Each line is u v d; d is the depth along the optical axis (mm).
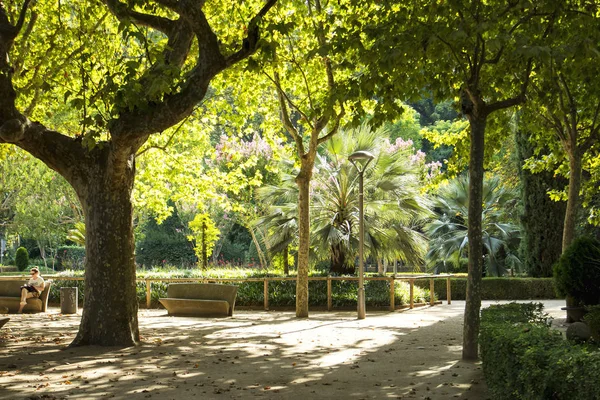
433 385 8773
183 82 11492
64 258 51719
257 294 21969
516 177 34812
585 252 14742
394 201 21688
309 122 18188
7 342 13164
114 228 12484
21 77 15844
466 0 10344
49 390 8531
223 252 47156
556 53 9203
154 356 11391
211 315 19188
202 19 11305
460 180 32938
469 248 10891
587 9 11617
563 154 17859
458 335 14352
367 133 22250
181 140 19922
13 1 15242
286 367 10328
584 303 14789
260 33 11789
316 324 16812
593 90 14297
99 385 8875
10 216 47438
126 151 11789
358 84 10562
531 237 28172
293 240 22203
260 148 30391
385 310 21141
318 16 16484
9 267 48281
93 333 12547
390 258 22297
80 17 15477
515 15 10734
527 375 5418
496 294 27047
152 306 22656
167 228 49281
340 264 22156
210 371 9969
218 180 19984
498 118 15258
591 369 4527
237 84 18734
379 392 8359
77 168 12461
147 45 11055
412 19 10422
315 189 22188
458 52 10680
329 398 8031
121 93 10680
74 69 16438
